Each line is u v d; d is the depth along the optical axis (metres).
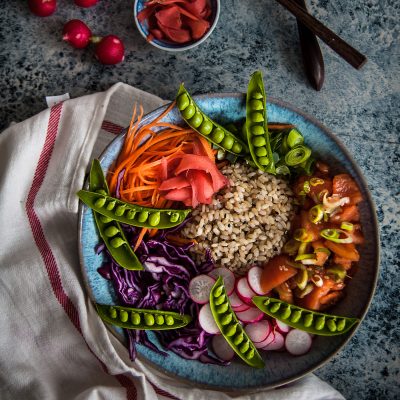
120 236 0.50
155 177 0.51
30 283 0.53
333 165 0.51
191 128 0.51
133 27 0.60
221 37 0.60
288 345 0.51
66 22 0.60
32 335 0.53
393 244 0.59
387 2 0.60
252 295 0.52
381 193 0.59
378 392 0.58
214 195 0.53
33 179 0.54
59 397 0.52
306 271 0.50
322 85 0.59
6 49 0.59
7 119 0.59
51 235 0.53
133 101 0.56
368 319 0.58
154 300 0.52
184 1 0.55
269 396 0.52
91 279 0.50
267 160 0.50
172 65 0.60
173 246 0.52
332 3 0.60
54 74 0.59
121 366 0.50
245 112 0.51
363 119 0.60
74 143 0.53
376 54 0.60
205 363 0.51
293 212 0.53
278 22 0.60
